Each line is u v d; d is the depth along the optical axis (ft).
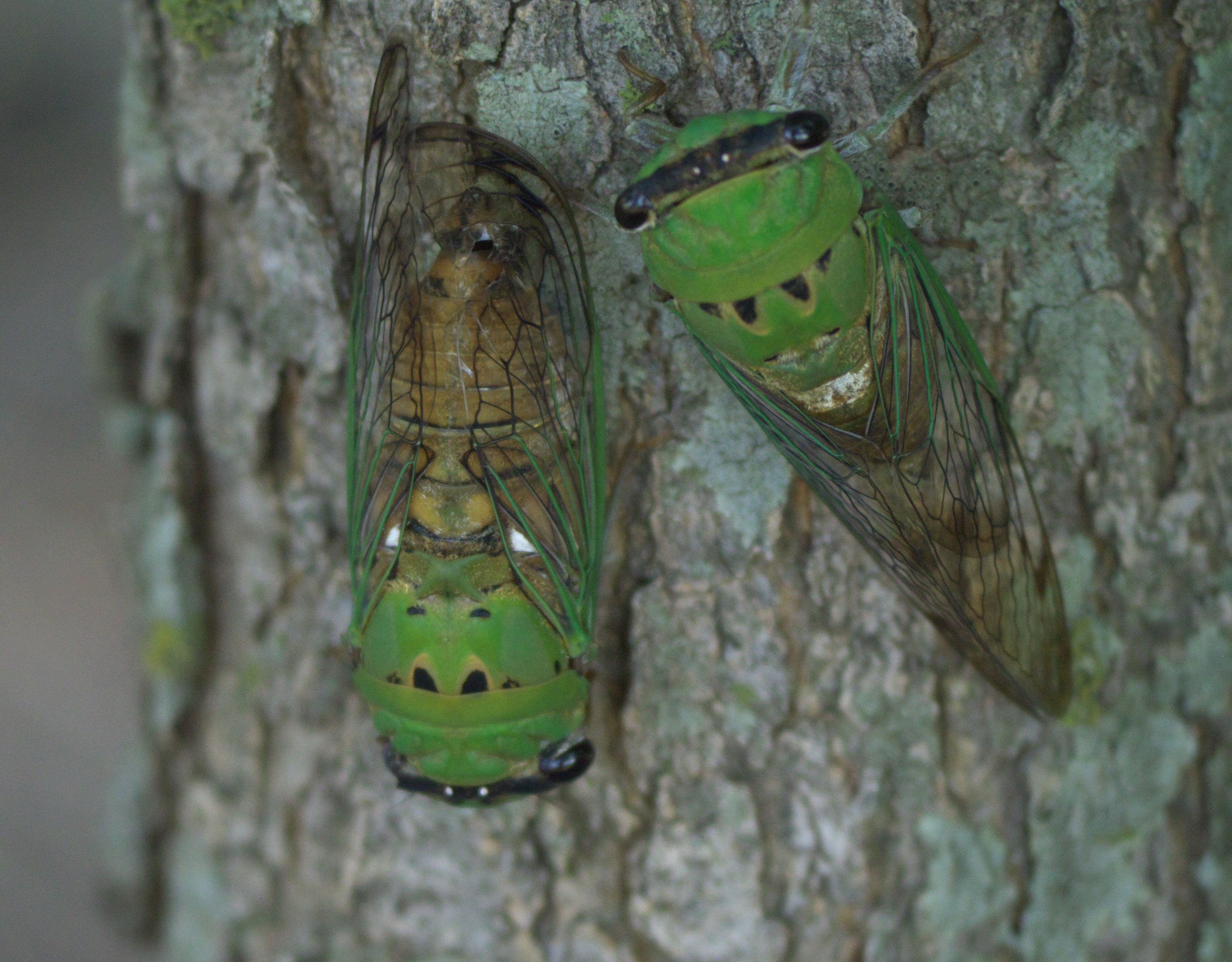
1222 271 1.15
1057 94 1.14
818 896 1.18
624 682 1.18
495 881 1.19
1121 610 1.17
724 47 1.14
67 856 1.37
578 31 1.14
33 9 1.68
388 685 1.15
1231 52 1.14
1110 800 1.18
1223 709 1.18
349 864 1.21
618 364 1.16
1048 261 1.15
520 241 1.16
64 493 1.54
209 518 1.21
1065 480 1.16
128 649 1.30
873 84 1.14
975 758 1.18
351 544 1.16
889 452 1.15
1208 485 1.17
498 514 1.15
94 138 1.67
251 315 1.18
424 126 1.15
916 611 1.17
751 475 1.16
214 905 1.23
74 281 1.64
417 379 1.15
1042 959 1.19
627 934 1.19
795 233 1.13
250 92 1.16
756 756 1.18
